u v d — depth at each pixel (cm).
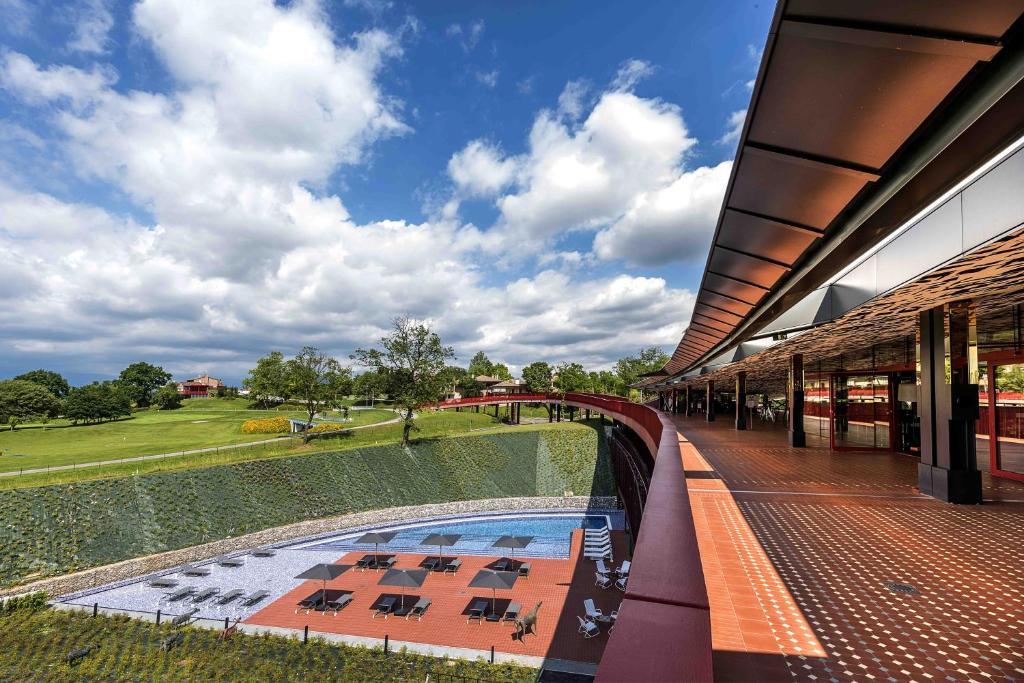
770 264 729
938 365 777
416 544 2758
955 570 491
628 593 160
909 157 409
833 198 491
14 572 2058
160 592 2083
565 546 2688
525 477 3909
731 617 396
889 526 641
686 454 1320
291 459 3322
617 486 3647
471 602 1867
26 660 1521
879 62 314
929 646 349
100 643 1614
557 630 1686
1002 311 945
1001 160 376
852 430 1401
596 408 3697
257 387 9388
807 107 371
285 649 1561
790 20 295
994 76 305
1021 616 392
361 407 9525
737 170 491
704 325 1420
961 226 440
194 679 1405
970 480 757
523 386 9862
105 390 7419
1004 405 995
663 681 108
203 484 2859
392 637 1648
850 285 784
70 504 2411
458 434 4459
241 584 2183
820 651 344
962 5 262
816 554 539
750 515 695
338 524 3012
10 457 3597
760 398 3678
